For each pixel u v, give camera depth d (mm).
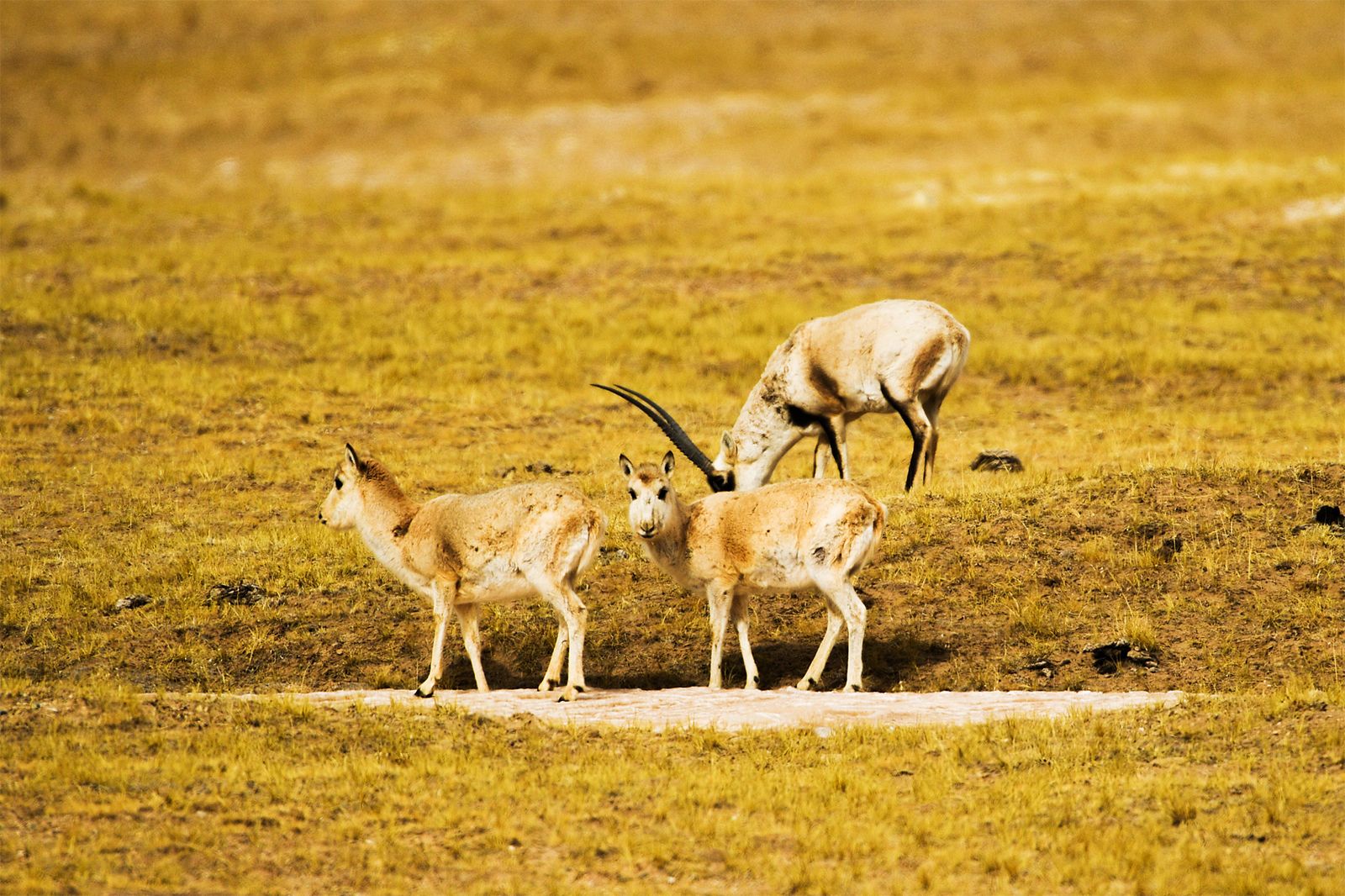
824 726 30438
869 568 43844
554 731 30203
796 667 39438
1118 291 91812
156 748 28109
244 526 50812
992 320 86875
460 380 76062
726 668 39906
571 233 110625
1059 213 110125
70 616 41656
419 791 26312
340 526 37562
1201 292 91562
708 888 22422
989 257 99375
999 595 41938
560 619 41188
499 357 80125
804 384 52062
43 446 61625
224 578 44500
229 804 25359
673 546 37094
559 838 24328
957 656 39188
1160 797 25344
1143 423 69438
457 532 35250
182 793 25359
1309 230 101812
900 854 23562
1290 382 76250
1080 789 26203
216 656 39594
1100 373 78312
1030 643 39281
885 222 110062
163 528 50406
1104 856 23000
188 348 78562
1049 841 23844
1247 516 45219
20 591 43594
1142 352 80000
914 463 51000
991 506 47906
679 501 37375
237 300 87562
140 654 39562
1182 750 28062
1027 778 26609
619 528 48656
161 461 59812
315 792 26078
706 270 98188
